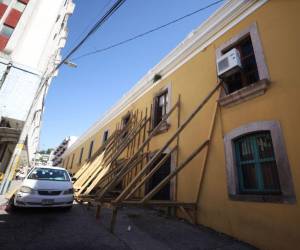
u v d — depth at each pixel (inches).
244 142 212.2
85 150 822.5
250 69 234.8
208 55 295.7
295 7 198.1
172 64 380.8
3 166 668.7
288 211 154.6
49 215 234.4
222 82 252.8
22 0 554.9
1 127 460.4
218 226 207.5
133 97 515.5
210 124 255.9
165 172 319.6
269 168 183.2
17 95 460.8
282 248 151.4
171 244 162.2
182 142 295.9
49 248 138.3
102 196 255.8
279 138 174.9
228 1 273.4
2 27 511.2
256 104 205.3
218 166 227.6
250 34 233.8
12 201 269.3
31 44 522.6
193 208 235.5
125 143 400.8
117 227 200.2
